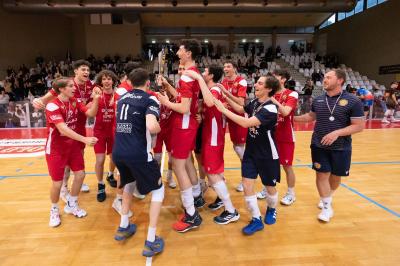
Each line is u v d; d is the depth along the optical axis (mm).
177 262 2277
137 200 3525
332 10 12773
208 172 2793
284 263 2264
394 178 4242
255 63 17469
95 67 15406
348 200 3457
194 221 2754
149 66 17094
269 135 2604
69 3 12039
